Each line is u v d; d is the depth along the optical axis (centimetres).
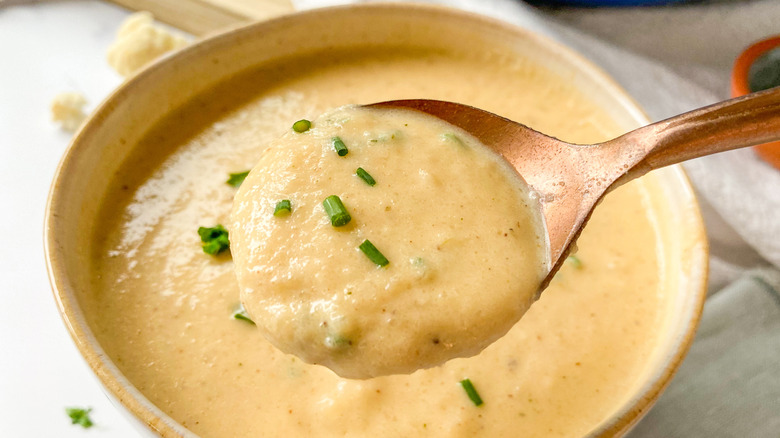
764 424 22
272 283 18
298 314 18
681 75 30
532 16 29
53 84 30
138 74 24
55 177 21
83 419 22
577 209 19
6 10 32
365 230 18
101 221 23
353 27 27
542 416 20
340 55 27
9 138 28
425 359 18
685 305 20
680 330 20
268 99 26
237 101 26
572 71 26
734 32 29
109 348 20
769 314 24
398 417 20
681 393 22
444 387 20
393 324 18
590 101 25
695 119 18
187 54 25
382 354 18
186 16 32
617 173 18
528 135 20
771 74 27
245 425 20
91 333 19
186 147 24
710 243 27
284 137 20
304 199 19
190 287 22
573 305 22
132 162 24
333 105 26
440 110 21
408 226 19
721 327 24
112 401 18
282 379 20
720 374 23
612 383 20
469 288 18
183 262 22
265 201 19
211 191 23
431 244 18
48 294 24
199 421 20
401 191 19
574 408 20
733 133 17
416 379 20
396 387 20
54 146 28
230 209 23
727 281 25
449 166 20
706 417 22
